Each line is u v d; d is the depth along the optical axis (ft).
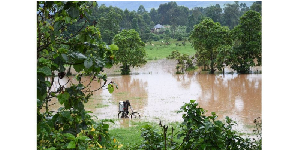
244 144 17.78
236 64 117.29
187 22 283.79
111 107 59.26
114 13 186.91
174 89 82.43
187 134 16.70
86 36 14.32
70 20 13.62
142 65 154.40
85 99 14.32
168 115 51.01
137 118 49.29
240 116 48.60
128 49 123.03
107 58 14.44
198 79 102.17
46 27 13.70
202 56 124.77
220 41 118.32
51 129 14.29
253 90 75.77
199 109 16.46
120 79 107.04
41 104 13.82
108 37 173.27
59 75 14.02
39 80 13.37
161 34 273.95
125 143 30.73
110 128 41.91
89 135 15.08
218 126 16.28
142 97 70.95
